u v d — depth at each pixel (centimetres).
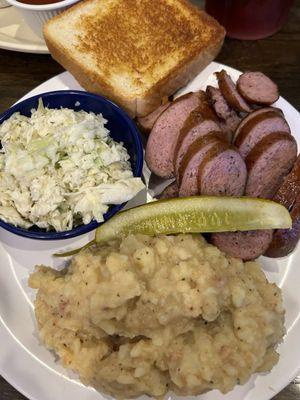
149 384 15
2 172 19
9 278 19
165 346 15
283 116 20
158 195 20
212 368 15
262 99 20
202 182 18
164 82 21
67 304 16
